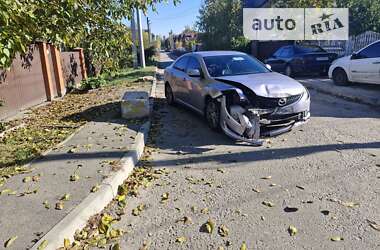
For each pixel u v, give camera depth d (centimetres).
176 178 467
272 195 404
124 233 339
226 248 310
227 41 3706
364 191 403
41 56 1164
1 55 399
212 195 412
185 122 769
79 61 1725
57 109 1002
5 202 373
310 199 390
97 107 953
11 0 385
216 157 543
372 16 2362
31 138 652
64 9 528
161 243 321
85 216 354
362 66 1098
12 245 296
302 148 562
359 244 306
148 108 758
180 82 852
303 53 1473
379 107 852
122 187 433
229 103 623
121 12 698
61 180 427
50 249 298
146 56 3962
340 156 516
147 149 596
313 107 881
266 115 600
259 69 744
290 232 329
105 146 557
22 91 1016
